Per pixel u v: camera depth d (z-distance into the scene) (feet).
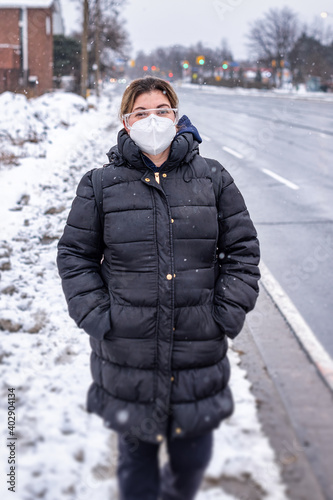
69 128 51.08
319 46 213.87
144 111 7.20
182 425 6.89
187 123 7.57
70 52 144.25
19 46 112.27
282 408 9.63
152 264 6.95
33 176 30.01
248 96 162.09
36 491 7.50
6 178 28.63
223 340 7.34
